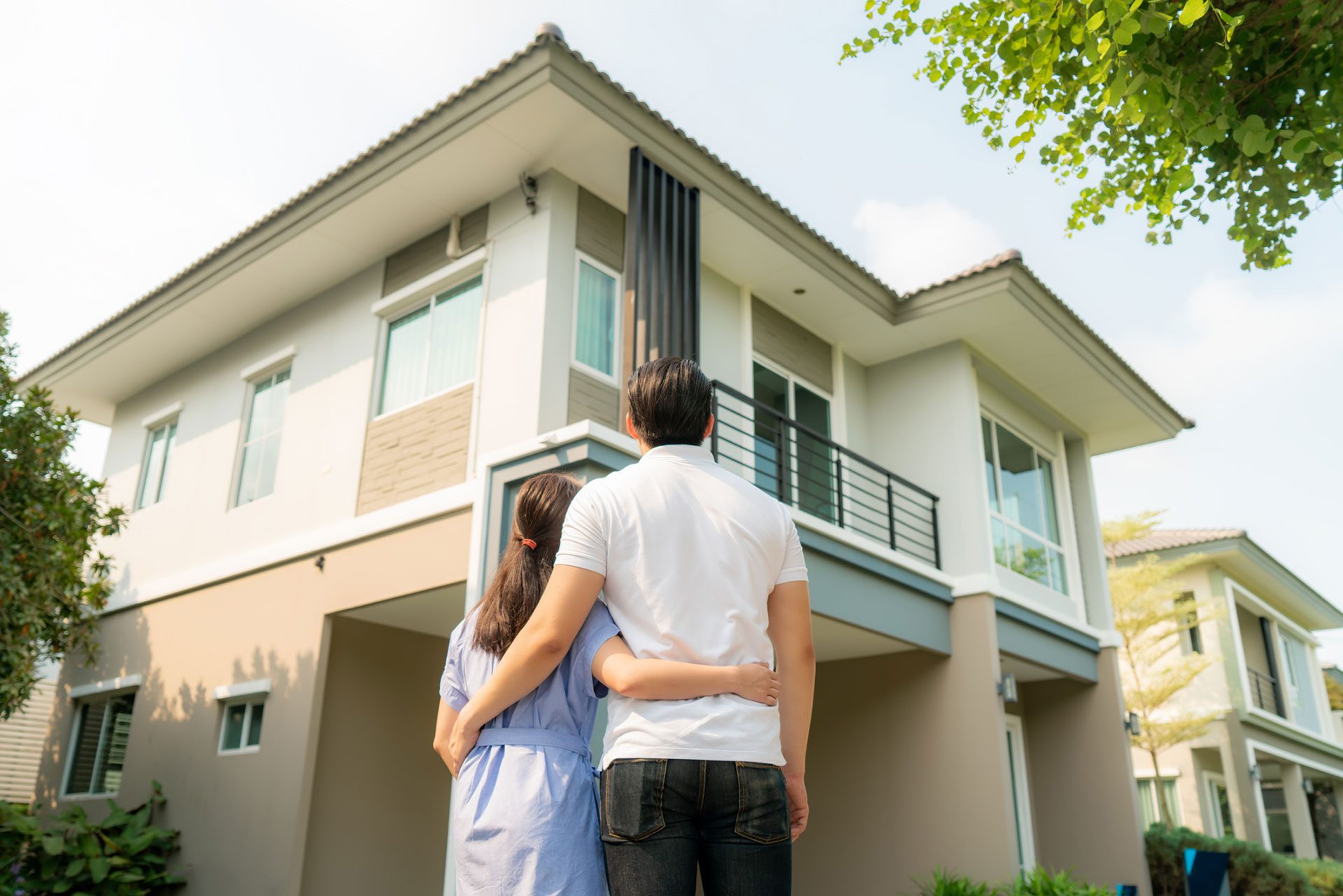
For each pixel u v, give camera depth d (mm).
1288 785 17203
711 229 7734
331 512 7691
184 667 8320
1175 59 4023
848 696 8906
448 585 6387
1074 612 10477
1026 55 4473
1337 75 4152
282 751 7020
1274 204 4410
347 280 8445
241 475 8922
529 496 1854
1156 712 15352
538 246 6832
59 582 7770
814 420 9234
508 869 1530
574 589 1522
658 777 1380
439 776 7816
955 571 8844
